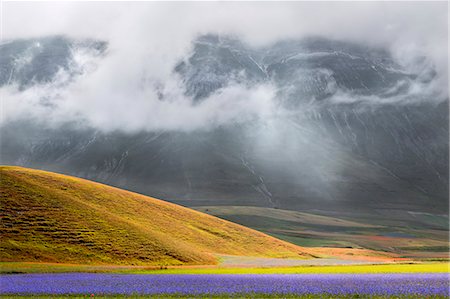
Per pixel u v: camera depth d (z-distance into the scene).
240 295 39.00
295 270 75.31
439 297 36.41
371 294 38.06
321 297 37.16
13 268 71.06
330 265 97.56
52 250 85.50
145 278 55.44
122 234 97.94
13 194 103.94
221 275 60.91
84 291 42.16
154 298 37.91
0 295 40.81
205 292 40.72
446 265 94.12
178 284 47.28
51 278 56.16
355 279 51.44
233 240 132.62
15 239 86.81
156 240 99.75
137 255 89.81
